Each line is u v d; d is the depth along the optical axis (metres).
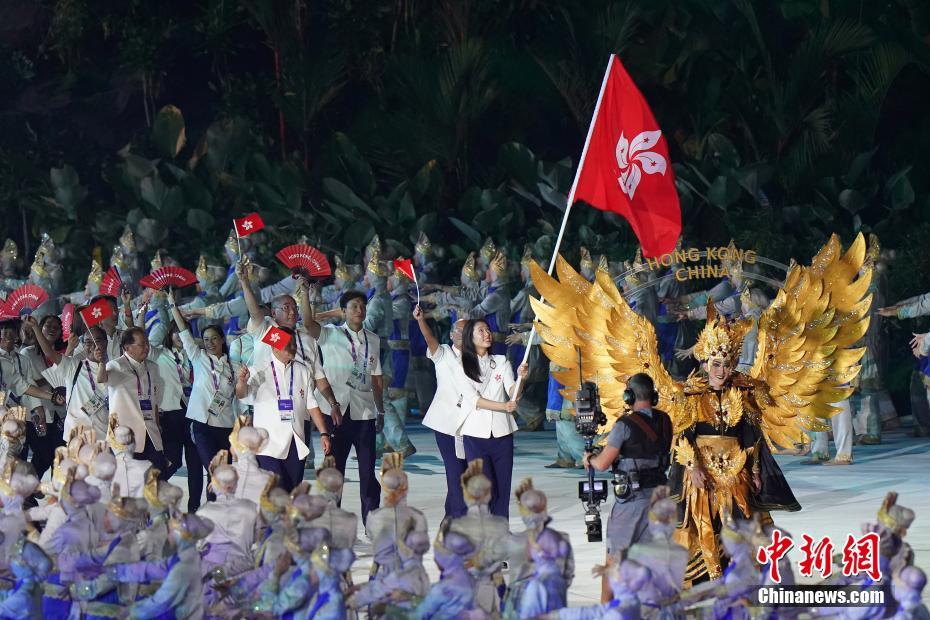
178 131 116.50
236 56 132.75
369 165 108.06
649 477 29.92
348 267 74.50
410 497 53.59
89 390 45.41
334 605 24.62
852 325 36.75
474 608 24.88
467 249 101.56
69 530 25.58
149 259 104.31
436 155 107.12
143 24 131.12
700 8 106.12
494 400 39.72
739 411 33.44
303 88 112.94
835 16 99.69
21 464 27.73
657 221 40.53
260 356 41.88
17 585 24.98
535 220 107.06
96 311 44.50
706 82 105.50
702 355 34.31
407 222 101.25
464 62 105.25
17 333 52.12
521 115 114.19
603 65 105.06
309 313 46.06
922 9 97.25
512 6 114.00
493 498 39.59
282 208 103.81
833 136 98.12
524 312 75.81
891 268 84.75
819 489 52.91
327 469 26.97
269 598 25.25
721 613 25.36
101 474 27.55
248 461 32.91
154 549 26.03
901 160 102.94
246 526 28.00
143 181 105.94
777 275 89.62
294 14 115.69
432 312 76.38
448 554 24.92
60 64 137.25
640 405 30.45
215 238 105.94
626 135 40.50
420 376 83.50
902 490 51.81
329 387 42.62
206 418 47.16
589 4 105.75
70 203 111.88
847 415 60.38
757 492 33.50
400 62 106.31
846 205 93.00
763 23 104.25
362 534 44.81
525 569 24.83
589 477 30.75
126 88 131.50
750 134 100.88
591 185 40.19
